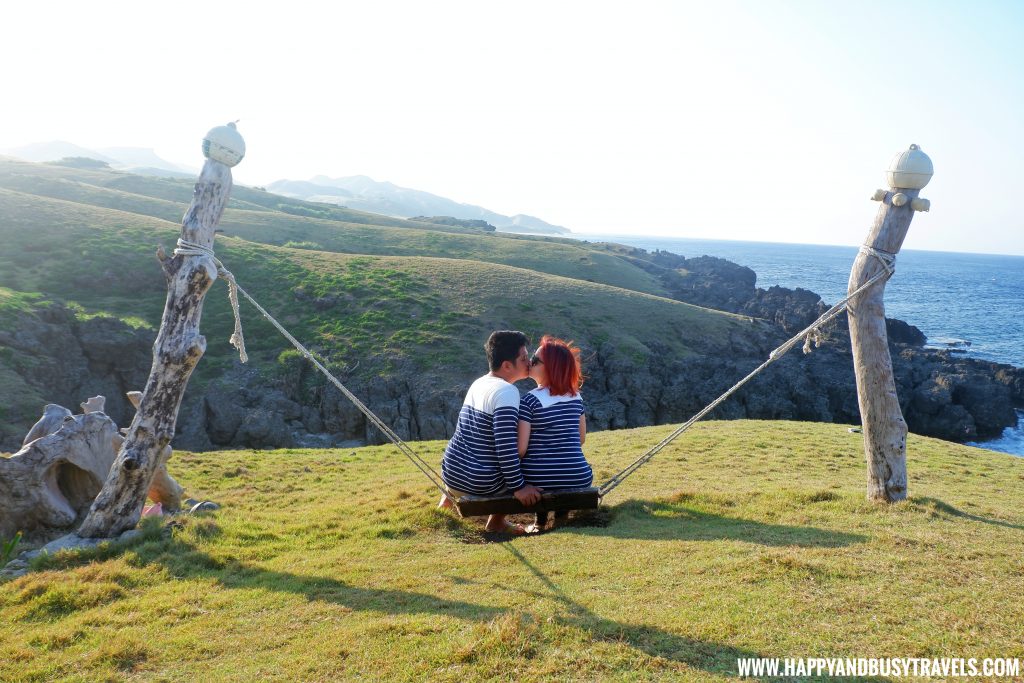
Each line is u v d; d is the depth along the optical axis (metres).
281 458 17.98
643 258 116.31
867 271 8.27
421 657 4.26
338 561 6.55
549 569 5.94
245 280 51.22
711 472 13.36
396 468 16.08
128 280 46.03
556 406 7.27
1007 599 4.96
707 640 4.39
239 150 7.96
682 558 6.09
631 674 3.97
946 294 148.88
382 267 58.62
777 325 62.72
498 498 7.02
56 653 4.55
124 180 100.69
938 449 17.61
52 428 10.00
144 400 7.89
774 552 6.08
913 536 6.61
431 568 6.16
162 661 4.42
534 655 4.23
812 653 4.21
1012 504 10.21
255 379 38.94
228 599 5.50
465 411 7.41
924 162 7.86
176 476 14.89
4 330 33.81
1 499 8.84
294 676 4.12
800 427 20.58
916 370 51.59
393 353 42.75
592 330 50.97
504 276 60.34
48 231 50.94
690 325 56.00
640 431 20.52
